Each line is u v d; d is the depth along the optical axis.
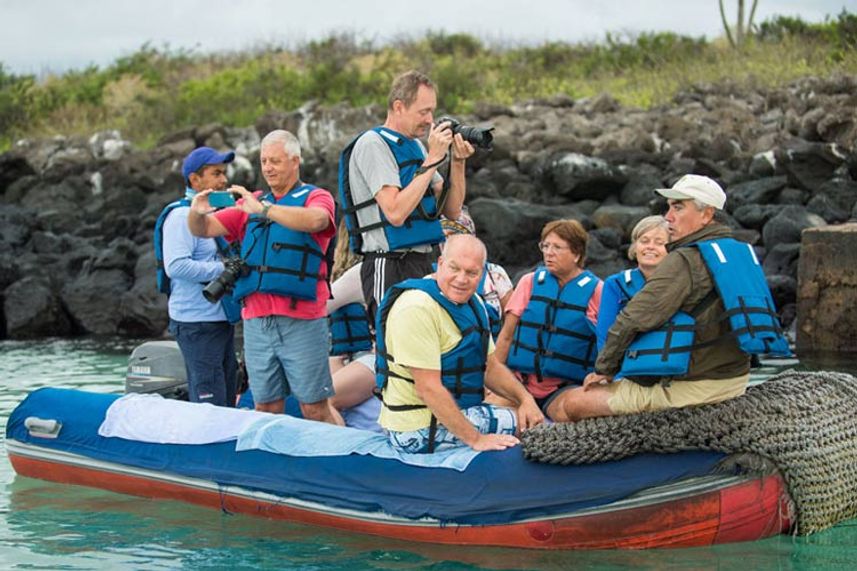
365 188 6.87
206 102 29.81
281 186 7.16
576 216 17.09
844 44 25.39
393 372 6.09
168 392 8.26
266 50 37.06
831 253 12.64
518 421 6.23
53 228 21.45
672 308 5.66
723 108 21.69
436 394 5.91
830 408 6.04
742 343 5.53
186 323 7.68
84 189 23.52
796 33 28.25
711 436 5.70
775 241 15.30
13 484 7.50
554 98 24.97
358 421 7.59
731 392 5.86
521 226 16.84
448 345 5.99
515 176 19.33
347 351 7.92
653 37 30.75
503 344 7.18
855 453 6.04
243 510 6.64
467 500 5.89
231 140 24.70
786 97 21.45
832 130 17.09
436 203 6.95
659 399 5.83
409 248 6.86
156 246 7.82
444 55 34.84
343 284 7.80
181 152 23.80
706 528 5.75
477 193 18.81
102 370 12.64
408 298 5.94
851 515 6.15
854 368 11.01
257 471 6.58
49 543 6.21
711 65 26.59
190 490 6.84
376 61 32.94
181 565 5.82
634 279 6.57
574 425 5.93
